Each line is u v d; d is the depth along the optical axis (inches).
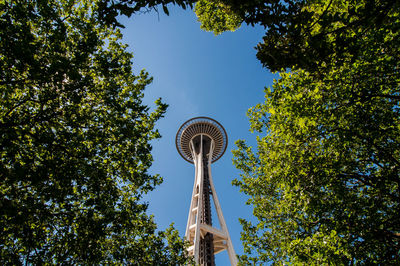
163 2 243.6
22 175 383.2
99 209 465.1
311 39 287.0
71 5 531.2
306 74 457.1
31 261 409.4
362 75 413.7
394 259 378.3
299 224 488.7
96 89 496.1
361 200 439.8
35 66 397.1
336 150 464.4
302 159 473.1
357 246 400.2
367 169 458.0
